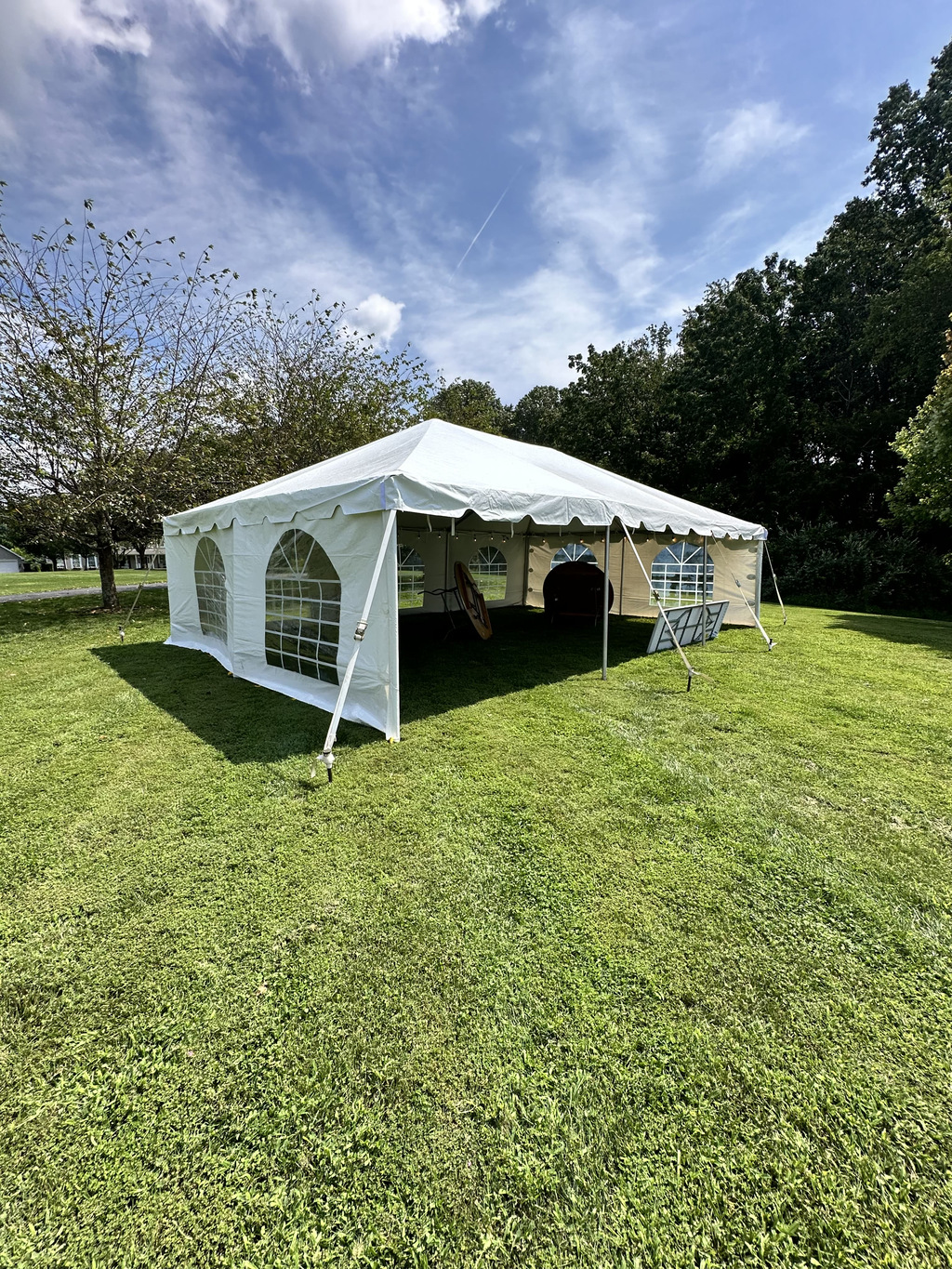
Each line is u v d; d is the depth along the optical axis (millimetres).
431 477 4250
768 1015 1848
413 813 3127
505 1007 1864
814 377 18734
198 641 7754
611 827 3002
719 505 19297
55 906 2348
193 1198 1323
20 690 5703
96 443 10742
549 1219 1288
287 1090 1581
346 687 3725
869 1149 1439
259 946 2129
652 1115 1519
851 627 10734
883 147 17969
